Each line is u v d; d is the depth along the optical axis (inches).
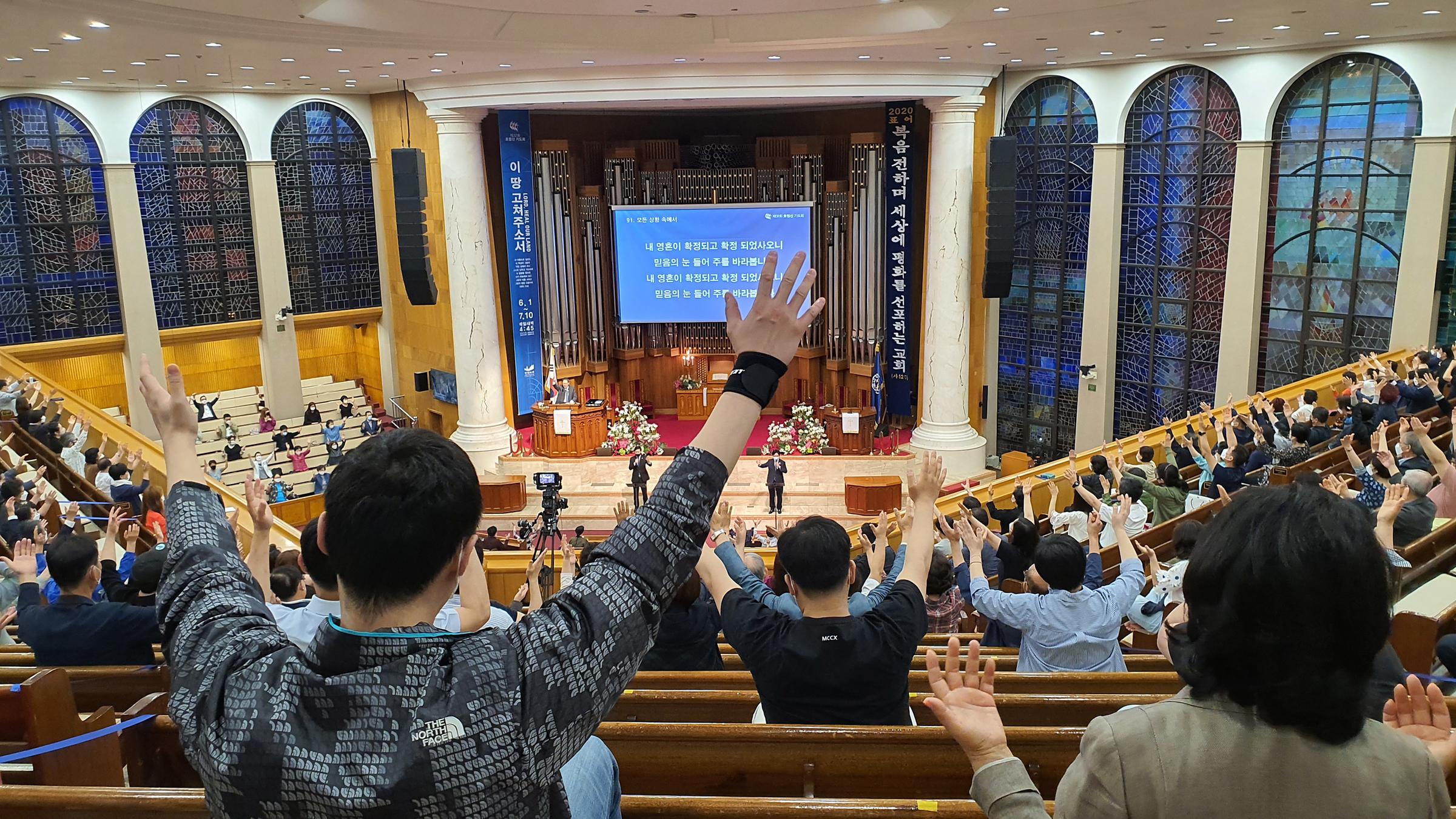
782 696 103.0
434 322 922.7
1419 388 442.6
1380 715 61.4
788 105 911.7
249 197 900.0
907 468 807.1
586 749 67.6
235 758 41.4
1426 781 47.4
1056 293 831.7
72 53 581.6
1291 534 46.2
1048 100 804.0
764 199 904.9
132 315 851.4
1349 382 545.6
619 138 944.3
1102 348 801.6
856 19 568.4
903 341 853.2
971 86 741.9
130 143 836.0
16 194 795.4
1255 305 724.7
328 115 915.4
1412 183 636.7
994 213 650.8
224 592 50.1
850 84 714.2
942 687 60.7
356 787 40.1
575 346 920.3
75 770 110.9
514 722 41.8
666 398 974.4
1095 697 123.7
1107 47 658.8
